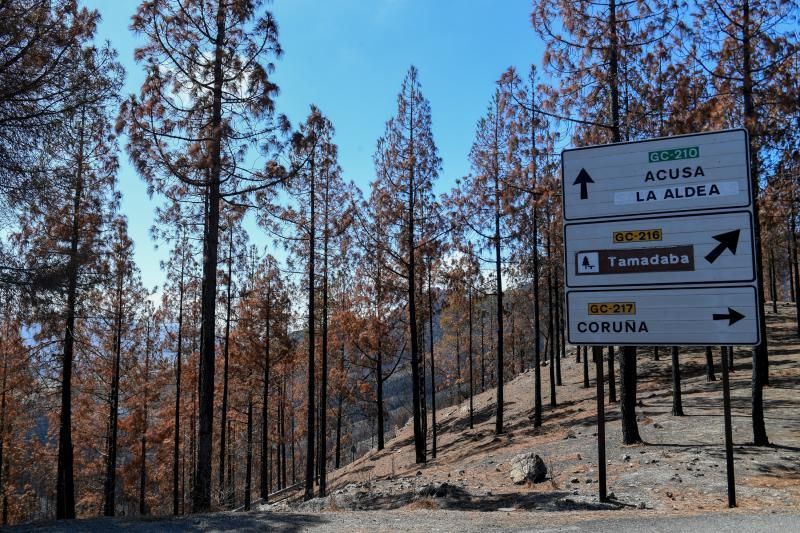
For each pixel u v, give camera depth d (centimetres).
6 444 2964
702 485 992
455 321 3612
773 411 1634
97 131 1683
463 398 4684
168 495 4331
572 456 1464
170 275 2802
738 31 1331
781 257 4309
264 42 1352
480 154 2238
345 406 3850
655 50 1355
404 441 3244
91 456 3569
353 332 2920
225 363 2644
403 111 2189
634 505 873
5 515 3309
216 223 1380
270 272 2734
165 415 3316
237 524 776
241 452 3581
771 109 1324
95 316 1806
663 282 782
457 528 671
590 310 820
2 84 1052
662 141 805
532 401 2973
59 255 1242
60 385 2003
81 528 783
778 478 995
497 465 1625
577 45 1394
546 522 693
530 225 2303
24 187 1105
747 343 730
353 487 1555
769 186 1573
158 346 2980
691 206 777
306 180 2058
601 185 833
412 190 2189
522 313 4256
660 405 2033
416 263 2280
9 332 2164
